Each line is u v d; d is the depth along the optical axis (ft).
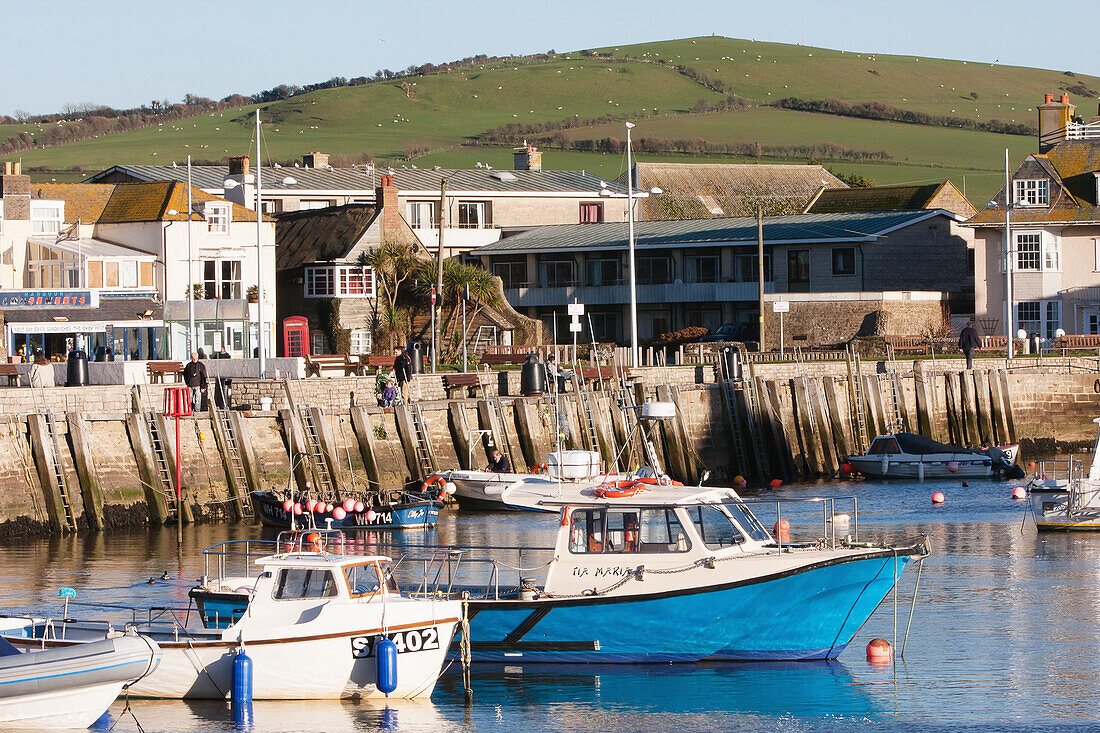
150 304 367.04
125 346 355.77
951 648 154.30
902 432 331.77
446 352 417.69
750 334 438.81
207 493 259.39
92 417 249.14
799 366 351.05
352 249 436.76
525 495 157.07
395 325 433.89
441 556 169.37
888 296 412.77
